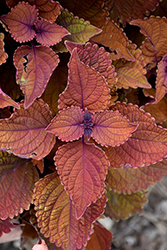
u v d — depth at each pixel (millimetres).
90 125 705
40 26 691
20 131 688
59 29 685
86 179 694
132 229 1586
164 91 753
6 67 729
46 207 724
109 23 729
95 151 702
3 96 668
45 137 702
